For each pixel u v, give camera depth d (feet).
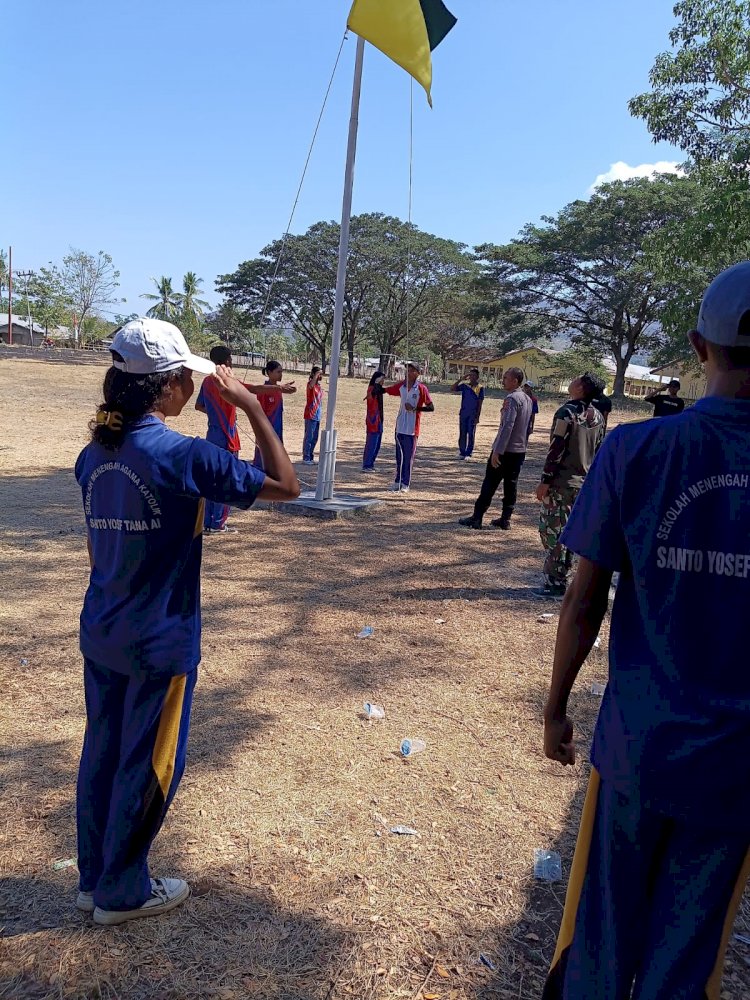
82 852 8.33
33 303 266.57
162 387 7.57
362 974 7.95
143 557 7.48
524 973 8.09
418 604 20.22
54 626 17.21
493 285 175.42
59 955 7.94
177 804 10.73
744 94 42.57
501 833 10.47
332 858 9.76
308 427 46.14
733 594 5.08
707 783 5.06
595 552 5.57
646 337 161.07
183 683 7.88
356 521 30.37
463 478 44.34
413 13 25.71
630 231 154.81
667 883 5.42
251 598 20.06
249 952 8.15
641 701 5.31
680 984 5.27
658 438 5.40
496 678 15.67
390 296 209.97
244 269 210.59
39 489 32.96
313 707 13.94
